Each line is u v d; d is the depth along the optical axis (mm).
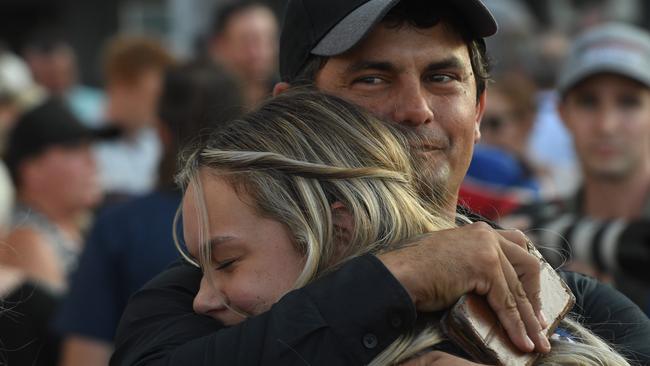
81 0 23484
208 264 4461
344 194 4367
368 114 4598
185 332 4480
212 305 4477
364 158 4461
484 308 4148
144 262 7531
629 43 8539
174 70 8008
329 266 4344
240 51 11984
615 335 4785
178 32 18234
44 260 9195
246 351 4098
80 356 7648
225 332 4199
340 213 4387
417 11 4734
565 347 4266
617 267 7059
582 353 4266
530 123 10828
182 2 18188
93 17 23469
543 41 13594
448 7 4781
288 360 4043
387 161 4480
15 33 25859
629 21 17859
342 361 4043
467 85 4875
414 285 4094
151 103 12234
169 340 4465
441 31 4773
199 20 18062
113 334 7695
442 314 4207
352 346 4043
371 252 4316
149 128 12344
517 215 7910
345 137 4488
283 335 4066
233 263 4426
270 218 4359
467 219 4918
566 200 8688
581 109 8625
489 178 8320
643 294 6984
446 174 4789
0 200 9383
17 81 14984
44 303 7840
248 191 4375
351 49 4746
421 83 4770
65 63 17422
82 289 7691
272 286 4348
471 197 8047
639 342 4738
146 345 4527
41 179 9766
